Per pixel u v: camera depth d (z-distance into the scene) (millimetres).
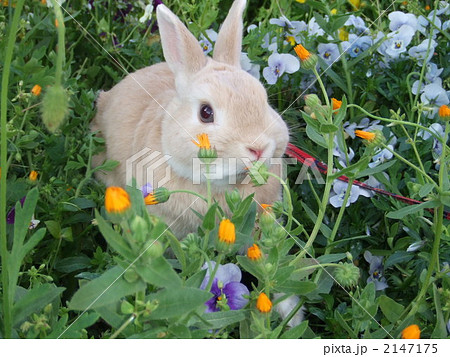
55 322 464
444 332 502
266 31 790
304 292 467
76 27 799
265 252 483
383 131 696
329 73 731
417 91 708
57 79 354
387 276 643
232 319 453
